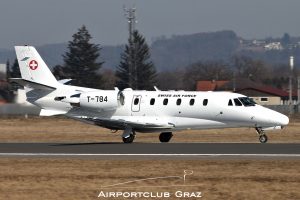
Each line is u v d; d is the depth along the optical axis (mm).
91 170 94500
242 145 131750
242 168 95250
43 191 79125
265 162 101125
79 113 154500
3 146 133875
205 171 92625
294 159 104938
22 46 160500
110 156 111312
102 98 150125
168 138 156250
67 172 92812
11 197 76062
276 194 76500
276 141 157625
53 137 179000
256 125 146000
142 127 147625
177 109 148875
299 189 79188
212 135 186125
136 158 108000
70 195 77125
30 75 160125
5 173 92375
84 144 140000
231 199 74625
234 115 146000
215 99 147375
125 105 151625
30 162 103875
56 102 156875
